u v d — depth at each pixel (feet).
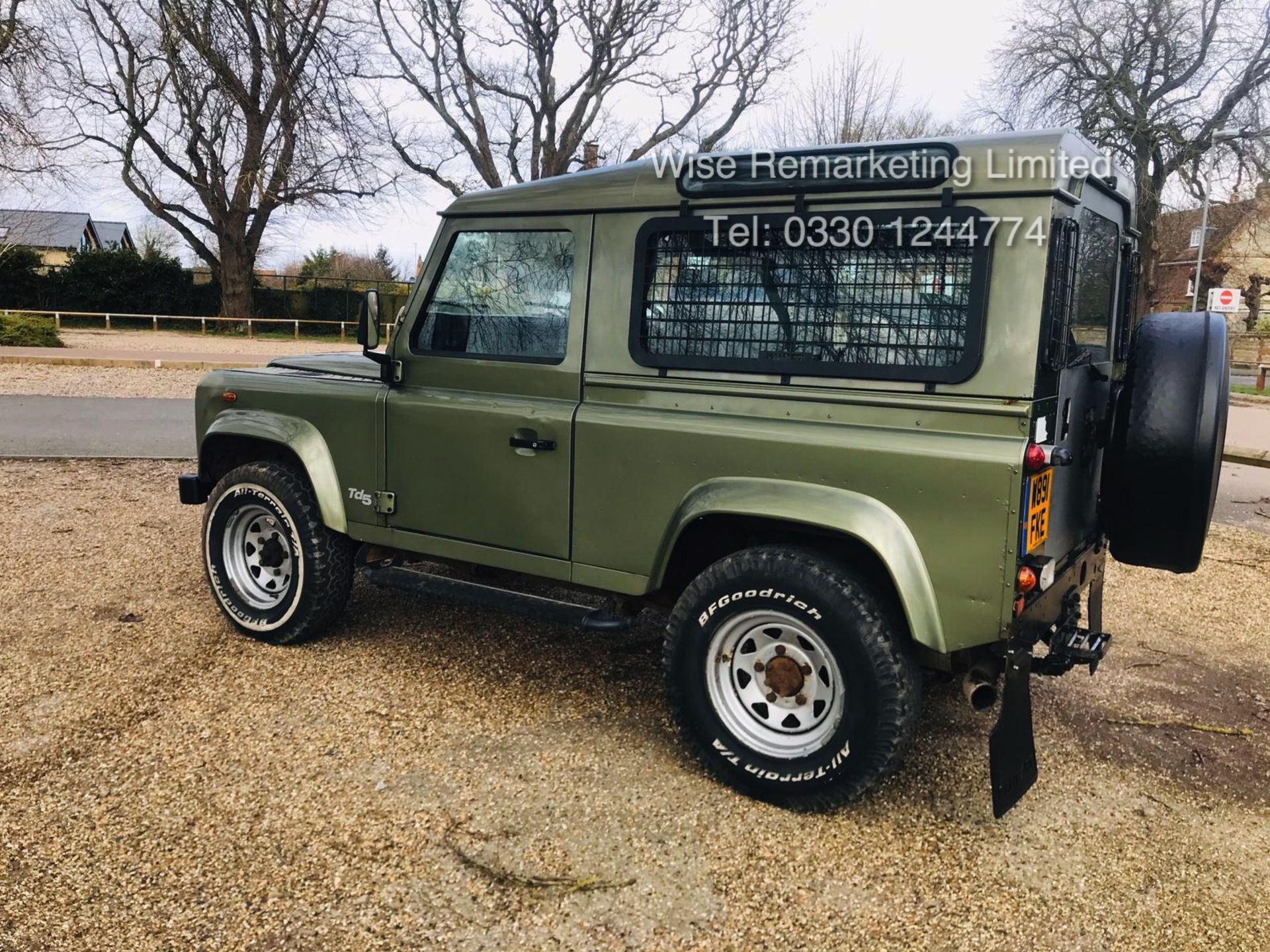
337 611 14.06
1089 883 9.07
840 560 9.91
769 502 9.68
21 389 43.96
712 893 8.70
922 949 8.07
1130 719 12.82
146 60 89.35
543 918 8.28
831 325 9.78
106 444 30.76
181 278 118.42
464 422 12.01
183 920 8.07
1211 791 10.96
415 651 14.23
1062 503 10.11
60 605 15.71
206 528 14.52
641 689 13.15
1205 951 8.14
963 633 9.04
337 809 9.83
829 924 8.35
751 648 10.37
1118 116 85.97
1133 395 10.28
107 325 104.47
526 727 11.85
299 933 7.97
